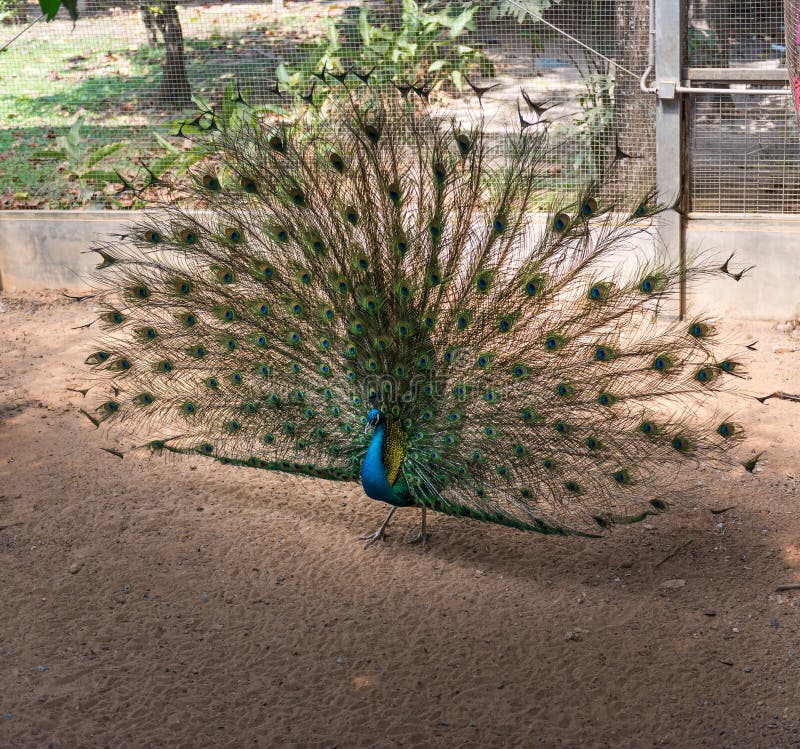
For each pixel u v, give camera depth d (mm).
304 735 4109
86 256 9859
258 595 5168
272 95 10250
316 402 5543
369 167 5406
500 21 9859
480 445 5172
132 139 10539
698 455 6219
